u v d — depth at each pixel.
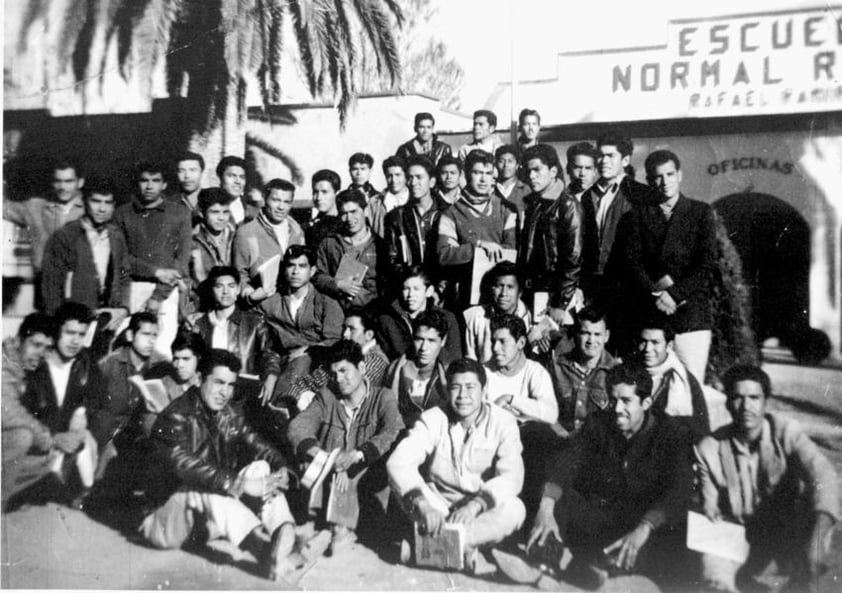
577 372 6.09
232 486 6.30
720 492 5.92
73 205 6.83
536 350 6.16
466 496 6.07
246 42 6.62
